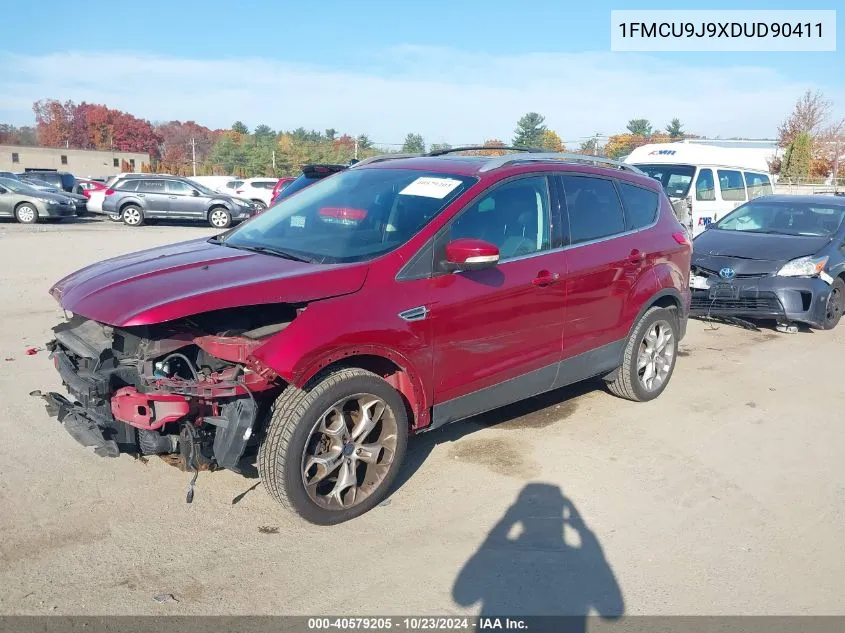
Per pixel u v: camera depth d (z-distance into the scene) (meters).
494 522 4.04
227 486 4.36
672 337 6.20
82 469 4.48
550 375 5.07
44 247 15.35
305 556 3.66
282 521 3.99
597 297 5.27
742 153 14.77
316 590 3.38
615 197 5.65
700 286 8.99
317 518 3.85
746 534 3.99
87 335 4.04
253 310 3.88
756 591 3.47
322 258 4.19
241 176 59.03
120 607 3.21
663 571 3.61
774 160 41.00
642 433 5.40
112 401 3.64
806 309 8.49
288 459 3.65
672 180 13.15
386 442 4.09
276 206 5.30
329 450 3.88
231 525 3.93
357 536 3.86
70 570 3.46
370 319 3.87
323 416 3.74
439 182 4.64
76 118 96.94
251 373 3.66
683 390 6.48
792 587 3.51
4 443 4.80
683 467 4.82
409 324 4.04
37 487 4.23
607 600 3.37
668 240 6.01
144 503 4.12
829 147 42.28
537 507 4.22
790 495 4.46
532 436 5.28
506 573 3.56
